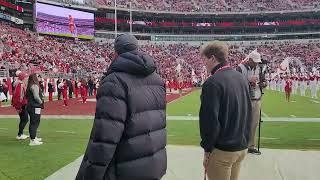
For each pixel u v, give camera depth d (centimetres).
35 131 1052
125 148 312
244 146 403
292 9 8794
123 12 8394
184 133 1273
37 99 1037
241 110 396
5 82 2727
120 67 319
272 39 8988
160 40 8825
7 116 1770
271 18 9006
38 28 6006
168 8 8862
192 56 8094
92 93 3706
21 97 1113
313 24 8756
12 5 5781
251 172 724
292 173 720
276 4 9031
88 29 6969
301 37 8856
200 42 8975
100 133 300
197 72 7019
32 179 700
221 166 398
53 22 6278
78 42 6750
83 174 313
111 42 7969
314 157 852
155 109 335
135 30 8656
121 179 313
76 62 5378
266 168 753
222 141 389
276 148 988
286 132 1295
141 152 318
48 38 6150
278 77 4459
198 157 853
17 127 1414
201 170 742
